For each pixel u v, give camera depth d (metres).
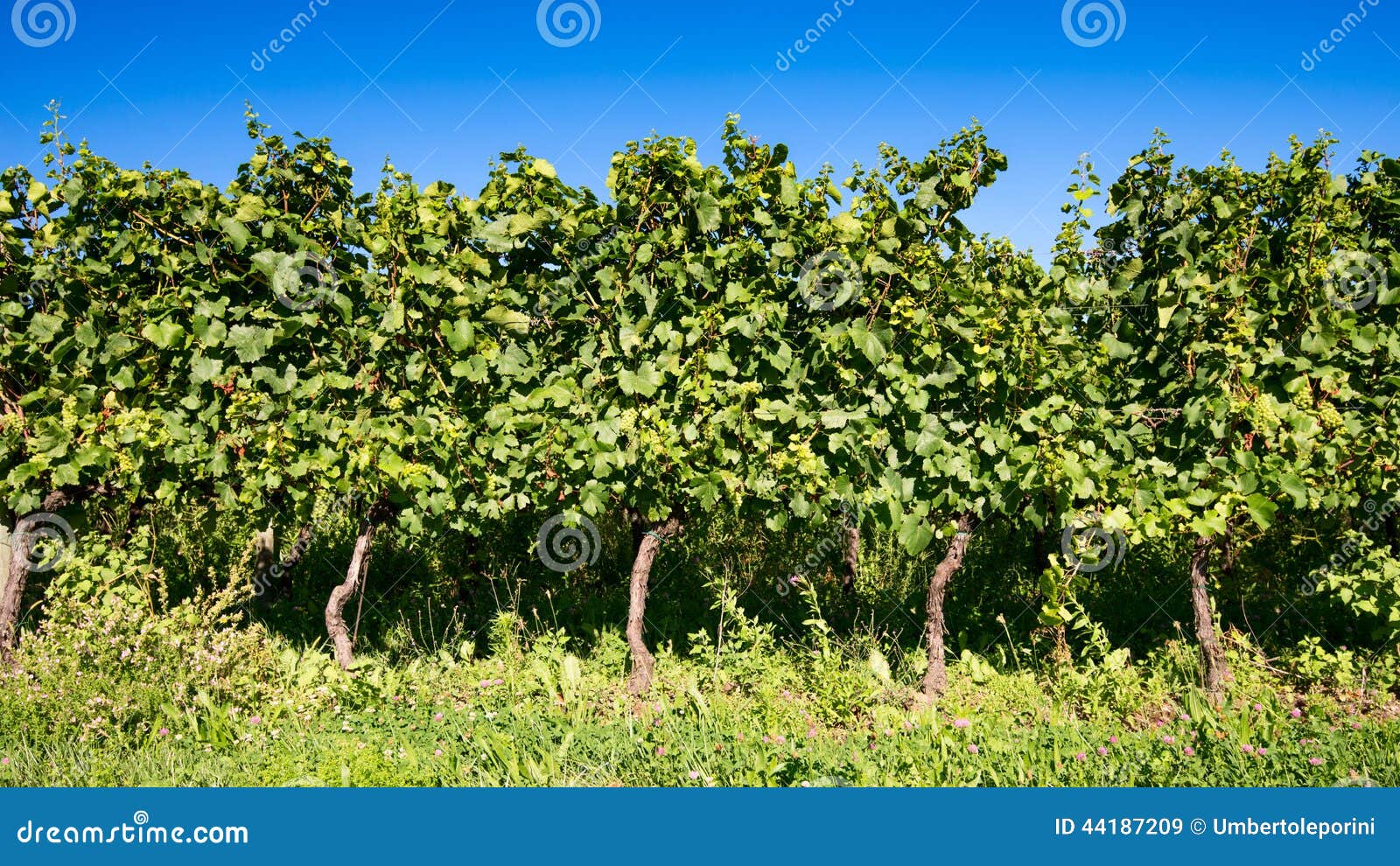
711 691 5.09
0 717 4.03
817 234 4.77
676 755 3.96
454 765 3.88
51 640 4.52
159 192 4.54
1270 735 4.18
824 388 4.93
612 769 3.89
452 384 4.88
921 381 4.83
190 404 4.67
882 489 4.91
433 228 4.72
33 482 4.68
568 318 4.82
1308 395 4.82
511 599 6.23
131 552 5.83
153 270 4.66
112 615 4.47
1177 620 6.09
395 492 4.81
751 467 4.84
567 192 4.79
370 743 4.12
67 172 4.48
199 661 4.46
